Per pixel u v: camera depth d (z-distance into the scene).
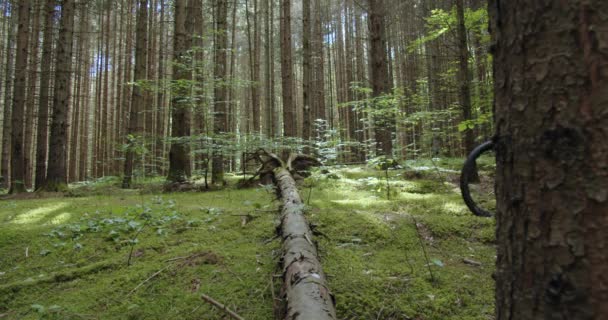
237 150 7.00
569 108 0.91
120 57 18.55
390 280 2.72
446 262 3.08
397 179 6.47
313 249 2.69
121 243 3.61
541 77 0.97
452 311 2.41
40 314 2.52
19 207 5.34
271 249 3.29
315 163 7.44
